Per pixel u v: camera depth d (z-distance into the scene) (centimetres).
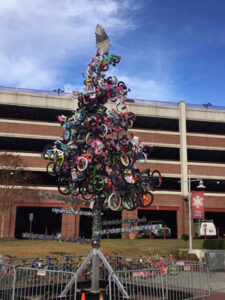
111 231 872
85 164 811
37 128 3550
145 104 3922
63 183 994
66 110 3731
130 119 945
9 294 853
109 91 880
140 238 3350
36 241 2678
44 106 3609
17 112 3884
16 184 3141
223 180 4044
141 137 3825
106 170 855
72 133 884
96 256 882
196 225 3653
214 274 1716
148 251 2420
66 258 1367
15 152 3381
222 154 4491
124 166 886
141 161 962
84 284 1009
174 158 4638
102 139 862
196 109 4116
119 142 871
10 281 1016
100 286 984
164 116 3956
